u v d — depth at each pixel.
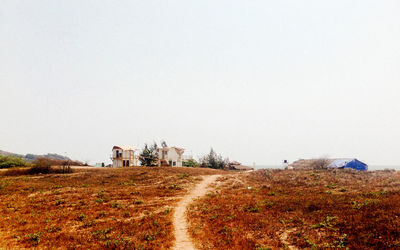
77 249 13.40
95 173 46.75
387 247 10.88
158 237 15.09
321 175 38.91
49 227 17.23
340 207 18.44
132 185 35.88
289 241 13.51
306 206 19.81
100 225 17.59
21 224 18.00
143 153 76.12
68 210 22.08
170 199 26.86
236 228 16.12
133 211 21.61
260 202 23.25
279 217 17.94
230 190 32.19
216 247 13.28
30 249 13.39
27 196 28.52
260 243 13.45
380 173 39.81
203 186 35.47
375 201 18.58
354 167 55.44
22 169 48.12
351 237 12.38
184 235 15.59
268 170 50.12
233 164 100.44
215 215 19.53
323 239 12.93
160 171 48.59
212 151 93.50
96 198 27.05
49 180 40.03
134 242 14.15
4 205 24.03
